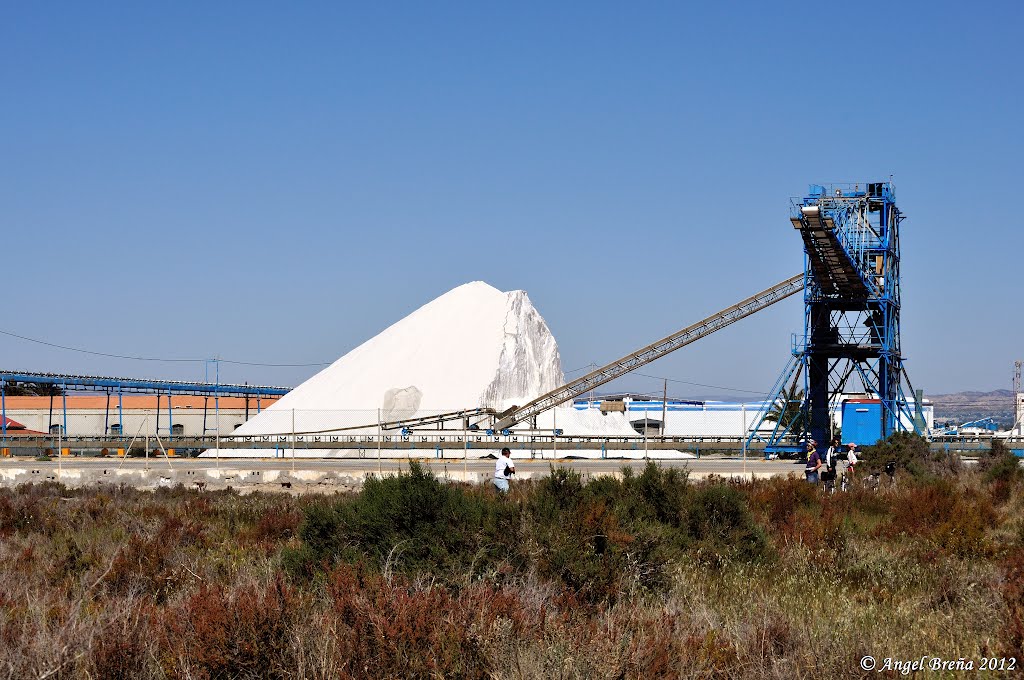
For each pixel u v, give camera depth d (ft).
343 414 266.77
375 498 41.73
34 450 198.08
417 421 220.64
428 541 38.73
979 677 25.71
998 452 152.66
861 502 71.67
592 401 301.43
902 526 56.13
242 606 27.02
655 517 47.32
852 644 27.43
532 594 31.99
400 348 313.73
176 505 81.97
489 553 38.24
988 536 53.06
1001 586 34.63
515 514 40.88
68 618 28.30
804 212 154.10
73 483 132.98
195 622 27.27
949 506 59.77
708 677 25.23
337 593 29.63
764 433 215.51
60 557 47.01
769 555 44.68
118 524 63.05
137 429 344.69
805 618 31.24
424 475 43.04
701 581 38.58
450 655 25.41
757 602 33.50
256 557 43.91
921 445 138.21
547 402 242.58
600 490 50.31
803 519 56.03
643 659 25.16
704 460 169.89
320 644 25.84
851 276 174.70
